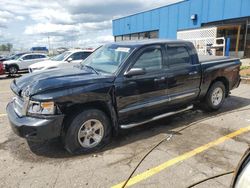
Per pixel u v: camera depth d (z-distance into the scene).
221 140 4.12
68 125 3.49
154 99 4.38
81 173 3.16
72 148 3.57
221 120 5.15
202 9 19.00
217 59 5.74
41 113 3.29
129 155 3.63
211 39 17.16
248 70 11.42
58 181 2.99
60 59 11.33
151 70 4.30
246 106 6.21
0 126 4.91
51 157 3.59
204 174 3.09
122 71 3.94
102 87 3.68
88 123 3.66
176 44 4.78
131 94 4.02
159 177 3.05
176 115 5.50
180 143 4.03
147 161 3.44
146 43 4.35
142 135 4.38
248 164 1.55
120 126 4.04
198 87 5.15
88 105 3.71
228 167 3.25
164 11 23.19
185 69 4.80
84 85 3.56
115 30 33.09
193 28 19.41
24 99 3.43
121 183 2.94
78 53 11.24
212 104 5.59
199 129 4.64
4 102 7.15
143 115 4.38
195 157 3.54
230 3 16.62
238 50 18.44
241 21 17.77
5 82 12.68
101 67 4.32
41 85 3.42
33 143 4.07
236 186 1.56
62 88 3.41
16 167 3.31
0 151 3.80
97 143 3.79
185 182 2.93
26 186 2.88
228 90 5.98
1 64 15.30
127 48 4.25
